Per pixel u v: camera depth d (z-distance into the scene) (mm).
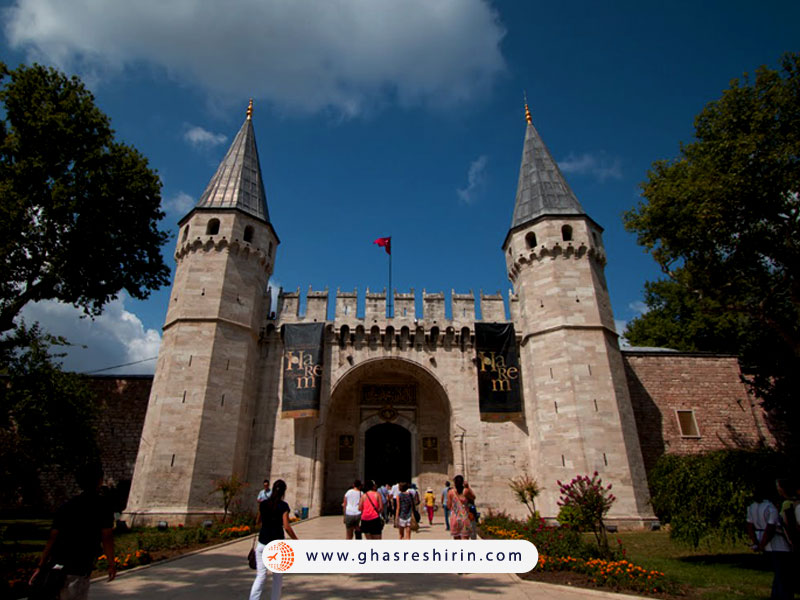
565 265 27438
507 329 28422
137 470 23422
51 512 27172
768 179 15531
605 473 22906
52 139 20422
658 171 19484
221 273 26703
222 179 30312
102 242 21750
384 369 29922
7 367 20062
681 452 27547
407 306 29703
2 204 18531
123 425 28891
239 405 25188
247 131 33312
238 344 26094
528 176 31891
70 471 21344
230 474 23766
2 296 20047
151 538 15453
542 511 24078
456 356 28938
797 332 19875
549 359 25922
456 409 27766
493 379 27453
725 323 36969
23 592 8984
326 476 29281
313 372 26859
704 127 18328
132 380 29922
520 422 27328
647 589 9711
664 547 16016
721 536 12086
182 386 24016
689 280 18672
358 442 30281
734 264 17750
